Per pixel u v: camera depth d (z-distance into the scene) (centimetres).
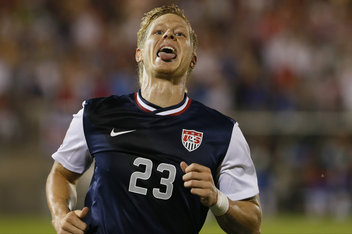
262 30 5719
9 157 4753
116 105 1255
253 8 5906
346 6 6081
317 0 6044
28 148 4847
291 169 4559
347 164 4566
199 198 1198
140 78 1339
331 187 4472
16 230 3275
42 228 3375
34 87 5000
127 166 1189
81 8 5734
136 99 1259
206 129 1224
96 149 1224
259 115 4778
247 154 1251
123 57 5472
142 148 1195
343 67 5509
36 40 5434
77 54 5372
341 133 4712
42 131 4856
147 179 1181
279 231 3353
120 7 5838
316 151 4641
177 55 1245
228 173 1226
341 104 5162
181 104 1243
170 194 1180
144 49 1283
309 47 5569
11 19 5578
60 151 1287
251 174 1257
